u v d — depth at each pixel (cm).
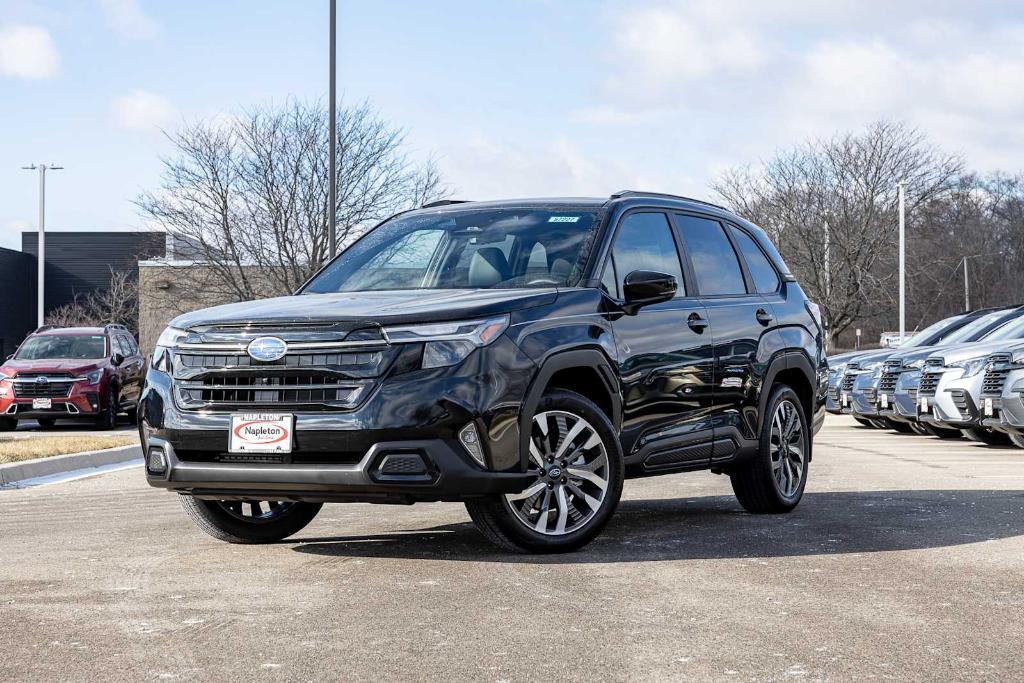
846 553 636
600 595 527
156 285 3616
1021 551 642
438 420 568
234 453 585
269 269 3300
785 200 4959
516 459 593
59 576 579
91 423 2369
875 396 1831
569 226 702
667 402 698
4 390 2050
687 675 400
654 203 753
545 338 611
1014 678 397
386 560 615
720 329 750
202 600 520
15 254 6788
